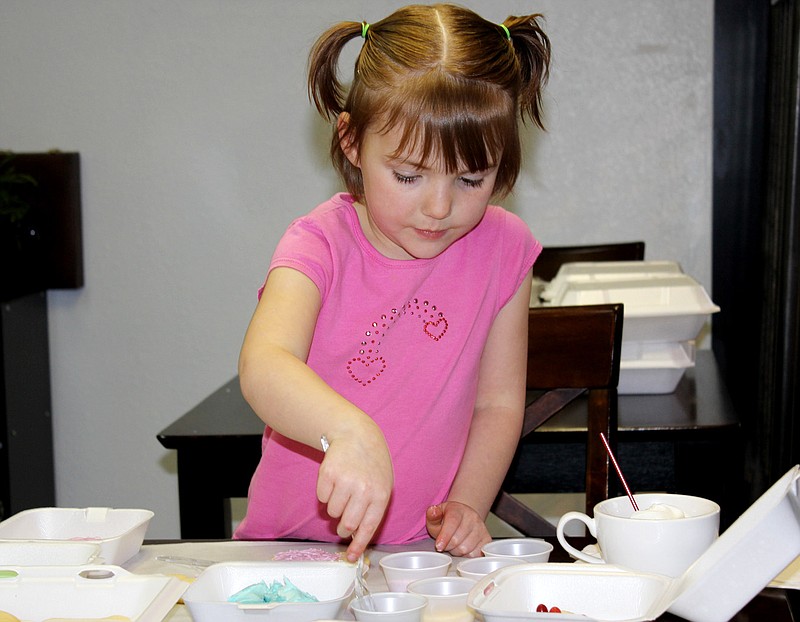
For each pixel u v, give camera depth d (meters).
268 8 2.77
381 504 0.81
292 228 1.17
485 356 1.26
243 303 2.89
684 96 2.72
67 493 2.99
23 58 2.84
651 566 0.85
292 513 1.20
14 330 2.70
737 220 2.74
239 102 2.81
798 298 2.11
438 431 1.19
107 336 2.93
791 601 1.67
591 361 1.37
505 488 1.65
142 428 2.96
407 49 0.98
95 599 0.81
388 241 1.17
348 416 0.86
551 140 2.77
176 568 0.94
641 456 1.66
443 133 0.95
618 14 2.71
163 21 2.79
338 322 1.17
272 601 0.79
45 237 2.83
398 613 0.74
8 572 0.83
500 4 2.73
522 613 0.71
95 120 2.84
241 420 1.73
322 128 2.79
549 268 2.46
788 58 2.22
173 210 2.87
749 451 2.69
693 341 1.96
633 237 2.79
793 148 2.11
